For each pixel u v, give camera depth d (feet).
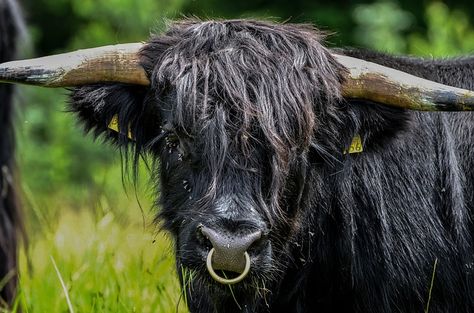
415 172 38.86
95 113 37.27
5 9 49.62
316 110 35.58
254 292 35.53
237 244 32.24
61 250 52.75
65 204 77.15
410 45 107.04
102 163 98.43
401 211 38.40
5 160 49.93
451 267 38.83
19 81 35.35
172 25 38.29
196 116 34.14
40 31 120.67
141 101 37.06
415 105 35.68
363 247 38.29
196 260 33.35
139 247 50.47
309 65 35.65
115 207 55.57
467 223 39.37
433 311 38.65
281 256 36.17
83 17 116.37
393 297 38.24
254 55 35.14
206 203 33.50
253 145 34.09
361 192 38.32
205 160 34.22
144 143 37.93
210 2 115.24
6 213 49.55
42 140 100.48
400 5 116.06
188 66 34.96
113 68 36.06
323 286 38.81
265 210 33.76
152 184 48.32
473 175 39.86
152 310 42.83
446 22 95.25
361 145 37.01
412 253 38.24
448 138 39.50
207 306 38.91
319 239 38.24
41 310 44.68
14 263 49.19
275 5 117.29
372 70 36.17
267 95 34.42
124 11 105.91
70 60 35.83
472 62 41.96
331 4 116.57
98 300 42.60
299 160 35.29
